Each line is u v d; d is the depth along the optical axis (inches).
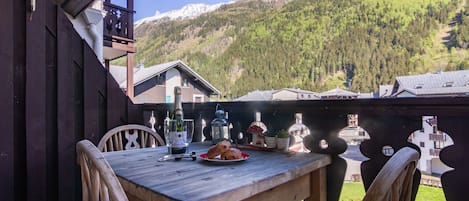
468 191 46.6
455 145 47.8
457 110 46.9
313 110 66.0
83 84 92.0
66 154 86.3
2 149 72.1
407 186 31.4
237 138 79.3
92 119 94.2
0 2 72.2
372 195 25.5
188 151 65.8
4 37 72.7
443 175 49.0
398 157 28.6
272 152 63.1
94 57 95.3
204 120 93.1
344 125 61.6
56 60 84.1
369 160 58.1
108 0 247.6
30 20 77.5
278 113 72.8
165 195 35.5
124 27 261.1
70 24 88.0
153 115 110.2
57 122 84.3
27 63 76.9
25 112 76.5
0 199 71.6
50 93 83.0
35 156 78.4
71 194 87.3
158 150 67.4
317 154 61.0
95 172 34.3
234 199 37.6
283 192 50.8
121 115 103.4
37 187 78.9
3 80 72.4
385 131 56.0
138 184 40.1
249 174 44.9
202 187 38.4
